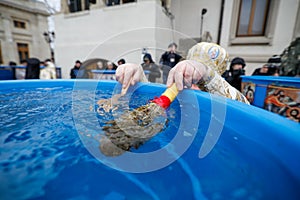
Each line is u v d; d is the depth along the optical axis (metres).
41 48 13.45
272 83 1.57
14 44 12.05
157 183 0.42
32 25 12.79
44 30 13.28
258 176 0.43
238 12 5.86
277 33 5.40
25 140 0.59
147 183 0.42
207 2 6.30
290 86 1.43
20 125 0.71
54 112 0.87
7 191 0.37
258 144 0.53
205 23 6.50
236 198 0.37
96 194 0.38
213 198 0.37
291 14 5.13
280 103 1.52
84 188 0.40
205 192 0.39
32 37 12.95
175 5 6.52
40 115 0.83
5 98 1.18
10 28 11.65
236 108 0.68
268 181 0.40
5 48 11.67
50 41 10.80
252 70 5.95
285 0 5.11
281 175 0.40
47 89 1.52
